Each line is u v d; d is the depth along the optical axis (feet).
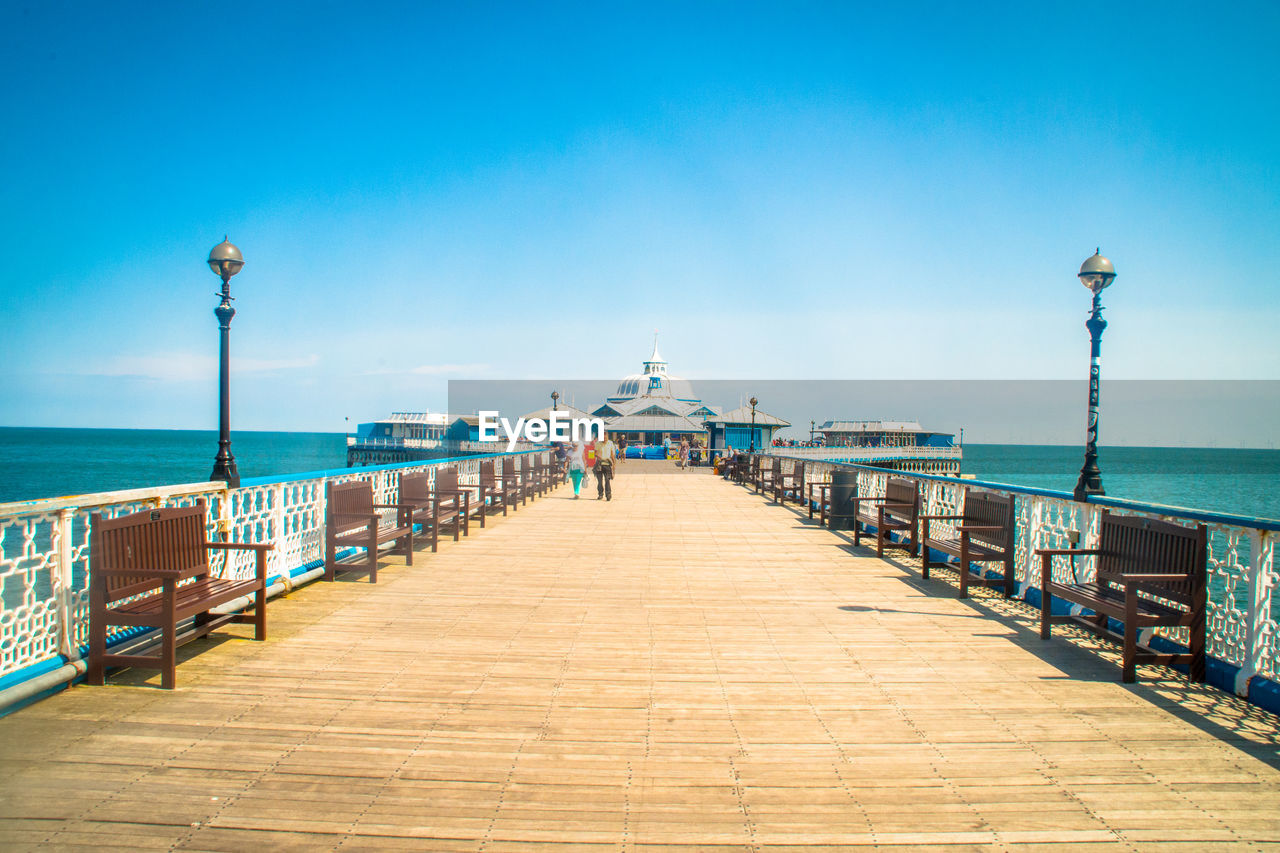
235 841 9.24
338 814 9.90
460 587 24.26
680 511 48.85
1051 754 12.05
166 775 10.93
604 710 13.73
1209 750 12.26
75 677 14.40
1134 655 15.35
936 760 11.79
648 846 9.24
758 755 11.89
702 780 11.00
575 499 57.88
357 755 11.69
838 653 17.44
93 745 11.91
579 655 17.08
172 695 14.15
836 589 24.54
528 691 14.69
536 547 32.91
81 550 15.01
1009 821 9.98
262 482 22.29
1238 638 14.99
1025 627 19.86
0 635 13.07
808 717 13.52
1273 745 12.47
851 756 11.90
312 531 25.91
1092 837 9.61
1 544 12.92
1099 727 13.17
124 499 15.94
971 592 24.14
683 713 13.64
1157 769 11.55
